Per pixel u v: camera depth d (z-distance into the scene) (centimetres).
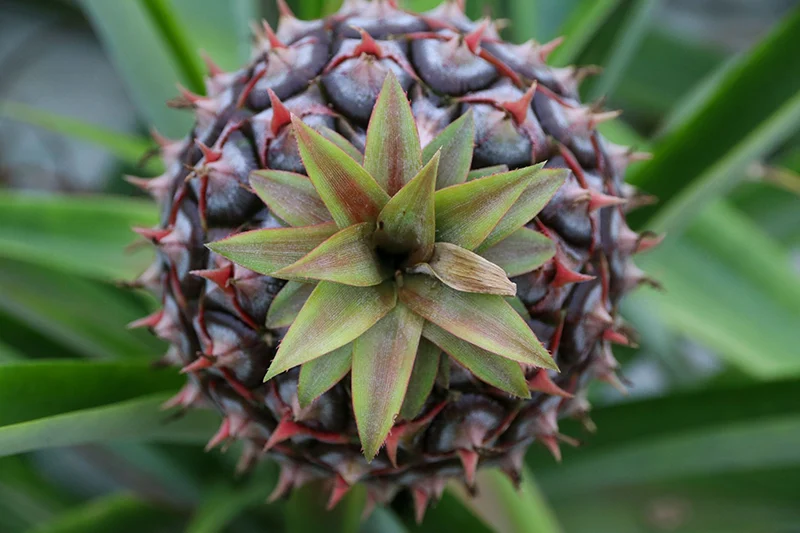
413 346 33
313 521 46
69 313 49
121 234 50
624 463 51
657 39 69
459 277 33
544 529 45
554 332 37
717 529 50
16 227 48
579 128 38
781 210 61
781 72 44
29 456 60
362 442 33
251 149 36
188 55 47
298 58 37
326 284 33
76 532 49
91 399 41
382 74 36
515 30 50
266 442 39
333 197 33
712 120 45
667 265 52
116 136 54
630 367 64
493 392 37
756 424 49
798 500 50
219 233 36
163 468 53
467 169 34
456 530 44
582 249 37
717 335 51
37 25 85
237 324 36
